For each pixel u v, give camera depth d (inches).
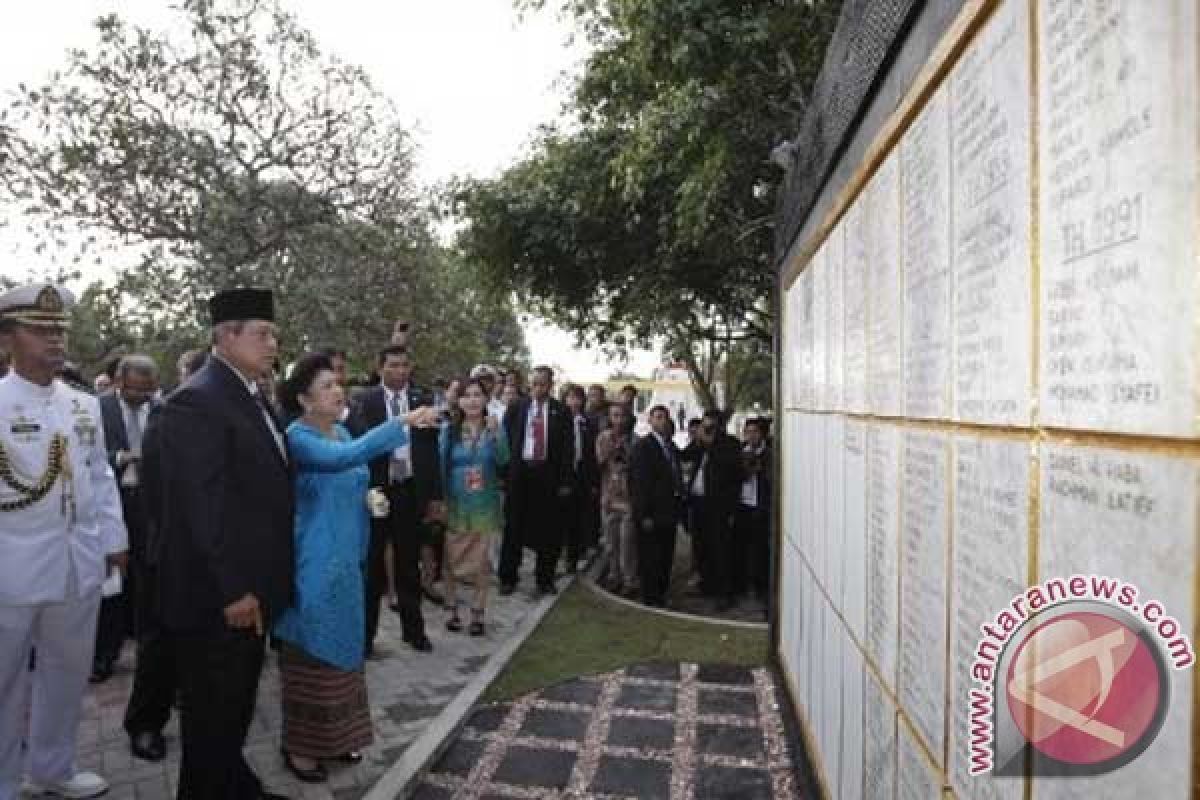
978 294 58.2
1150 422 36.3
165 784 135.7
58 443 124.6
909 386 77.7
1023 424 50.0
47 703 128.3
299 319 477.4
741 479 308.5
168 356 491.8
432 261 541.0
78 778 131.9
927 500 71.1
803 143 151.9
